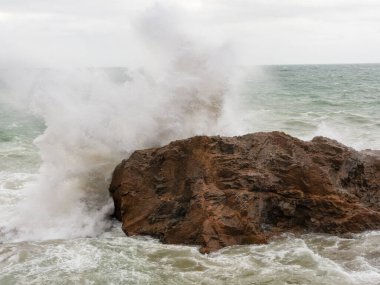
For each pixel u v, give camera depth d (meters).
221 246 7.20
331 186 8.09
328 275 6.15
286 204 7.97
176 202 8.06
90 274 6.31
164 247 7.30
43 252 7.15
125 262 6.71
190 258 6.83
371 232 7.66
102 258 6.87
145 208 8.26
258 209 7.75
